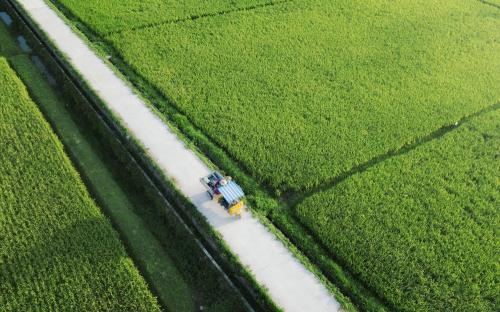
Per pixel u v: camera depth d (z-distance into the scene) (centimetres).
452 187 1945
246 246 1684
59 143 2072
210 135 2144
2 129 2095
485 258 1698
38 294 1536
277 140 2123
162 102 2311
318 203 1852
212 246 1706
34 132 2091
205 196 1848
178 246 1750
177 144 2077
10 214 1764
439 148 2123
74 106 2352
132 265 1634
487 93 2461
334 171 1998
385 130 2205
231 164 2011
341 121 2236
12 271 1594
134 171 1981
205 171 1964
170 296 1605
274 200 1886
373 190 1912
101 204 1877
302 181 1953
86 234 1705
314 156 2056
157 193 1877
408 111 2317
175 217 1795
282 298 1544
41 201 1811
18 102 2245
